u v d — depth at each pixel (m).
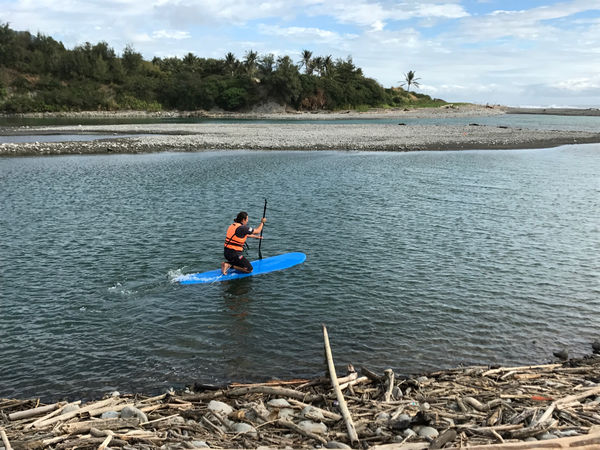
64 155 32.53
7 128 51.78
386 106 110.88
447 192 21.31
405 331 8.84
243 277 11.52
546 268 12.10
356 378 6.94
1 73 87.25
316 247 13.74
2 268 11.78
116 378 7.30
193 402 6.41
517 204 19.09
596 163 30.53
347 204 18.89
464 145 39.53
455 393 6.54
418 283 11.12
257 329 8.92
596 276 11.58
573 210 18.12
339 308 9.82
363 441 5.14
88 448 5.05
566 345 8.42
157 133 48.59
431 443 4.93
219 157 32.41
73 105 89.19
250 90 99.94
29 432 5.44
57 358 7.86
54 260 12.41
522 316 9.49
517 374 7.22
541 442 4.80
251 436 5.35
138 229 15.22
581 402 6.22
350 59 113.12
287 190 21.48
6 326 8.92
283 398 6.39
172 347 8.26
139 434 5.31
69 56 94.75
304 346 8.30
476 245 13.89
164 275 11.59
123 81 98.50
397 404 6.11
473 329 8.94
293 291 10.70
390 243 14.09
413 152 35.81
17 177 23.89
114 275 11.52
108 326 9.02
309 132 50.12
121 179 23.72
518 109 129.88
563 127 64.44
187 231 15.09
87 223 15.76
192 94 97.69
